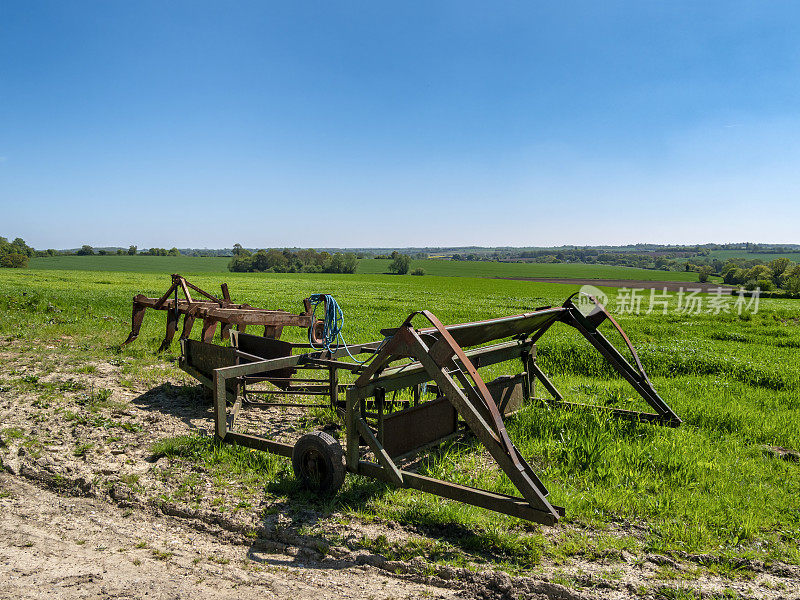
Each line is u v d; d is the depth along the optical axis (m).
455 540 4.42
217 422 6.23
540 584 3.75
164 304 11.53
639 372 7.39
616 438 6.75
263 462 5.82
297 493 5.18
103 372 9.76
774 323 25.98
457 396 4.48
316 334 10.90
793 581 3.95
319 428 7.39
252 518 4.69
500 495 4.41
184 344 8.47
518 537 4.44
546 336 15.77
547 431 6.93
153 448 6.18
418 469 5.91
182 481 5.43
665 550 4.34
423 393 7.52
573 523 4.78
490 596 3.67
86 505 5.02
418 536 4.47
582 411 7.63
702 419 7.89
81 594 3.55
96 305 22.19
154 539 4.41
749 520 4.77
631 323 24.75
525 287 70.38
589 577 3.89
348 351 8.02
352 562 4.07
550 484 5.49
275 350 8.41
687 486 5.55
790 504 5.20
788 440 7.11
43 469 5.69
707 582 3.90
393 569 3.99
